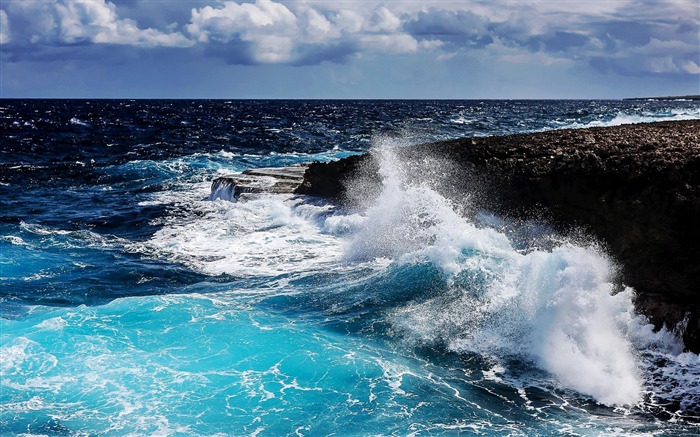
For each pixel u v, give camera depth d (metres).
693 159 12.84
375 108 146.75
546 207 14.17
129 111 122.19
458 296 11.66
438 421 8.07
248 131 62.00
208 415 8.11
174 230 18.19
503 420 8.14
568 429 7.93
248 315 11.17
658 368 9.57
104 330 10.41
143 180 29.30
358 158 19.86
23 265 14.60
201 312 11.23
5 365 9.21
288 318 11.14
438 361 9.73
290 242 16.36
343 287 12.66
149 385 8.77
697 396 8.79
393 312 11.34
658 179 12.55
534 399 8.71
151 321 10.80
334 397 8.59
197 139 52.09
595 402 8.69
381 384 8.97
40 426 7.80
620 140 17.22
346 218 17.28
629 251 11.96
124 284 13.33
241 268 14.32
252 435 7.72
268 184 22.31
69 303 12.16
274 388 8.78
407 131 56.16
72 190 26.80
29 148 44.72
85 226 19.16
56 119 87.75
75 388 8.66
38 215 20.92
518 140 19.41
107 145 47.31
